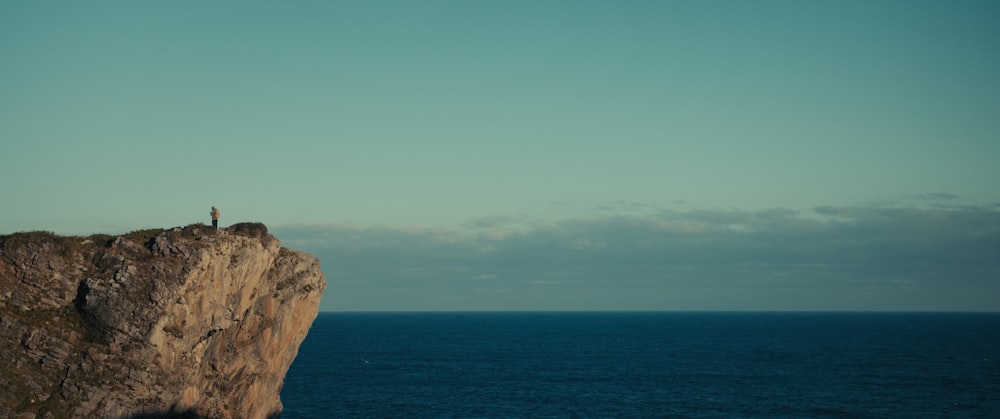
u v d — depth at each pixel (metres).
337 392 134.88
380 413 113.06
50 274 58.97
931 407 121.50
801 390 141.75
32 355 55.28
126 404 55.72
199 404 62.03
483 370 178.88
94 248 61.03
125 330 57.34
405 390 139.38
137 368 56.78
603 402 127.19
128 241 61.31
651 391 141.25
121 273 58.84
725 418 112.25
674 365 193.12
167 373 58.22
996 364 188.62
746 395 135.62
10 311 56.53
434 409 117.75
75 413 53.91
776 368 183.38
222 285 62.50
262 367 68.94
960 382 152.25
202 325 61.16
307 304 72.88
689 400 129.62
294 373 166.00
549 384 151.50
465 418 110.31
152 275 59.19
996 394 135.38
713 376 166.25
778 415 114.56
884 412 117.06
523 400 128.75
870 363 194.12
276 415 74.81
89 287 58.22
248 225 68.88
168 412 57.81
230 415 65.44
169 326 58.62
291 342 72.75
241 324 67.00
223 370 65.25
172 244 60.88
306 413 111.75
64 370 55.41
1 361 54.09
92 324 57.78
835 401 127.94
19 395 52.72
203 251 60.75
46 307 57.75
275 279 69.56
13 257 58.94
